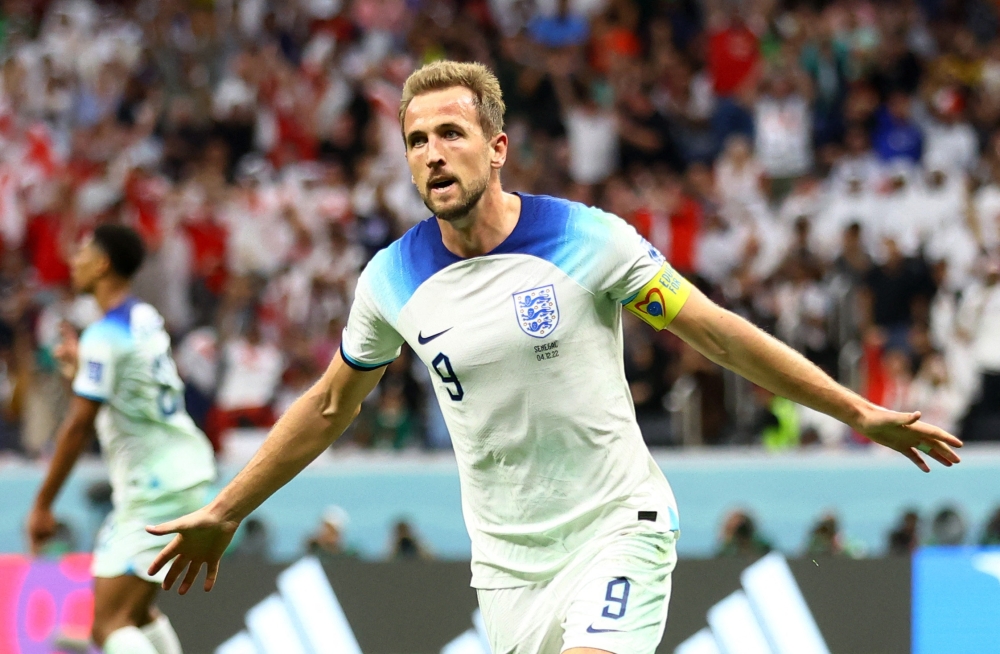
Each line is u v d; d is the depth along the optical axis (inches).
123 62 2162.9
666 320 506.3
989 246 1723.7
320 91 2052.2
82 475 1322.6
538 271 501.7
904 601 824.3
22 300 1657.2
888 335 1546.5
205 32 2165.4
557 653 518.9
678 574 838.5
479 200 501.4
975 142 1983.3
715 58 2105.1
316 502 1327.5
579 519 509.7
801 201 1822.1
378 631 855.1
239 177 1961.1
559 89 2026.3
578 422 503.2
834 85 2057.1
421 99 502.0
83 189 1852.9
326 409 535.8
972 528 1310.3
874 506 1320.1
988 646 818.2
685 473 1341.0
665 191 1844.2
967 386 1483.8
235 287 1636.3
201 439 820.6
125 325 790.5
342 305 1621.6
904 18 2162.9
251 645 864.9
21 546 1326.3
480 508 526.0
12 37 2220.7
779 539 1328.7
